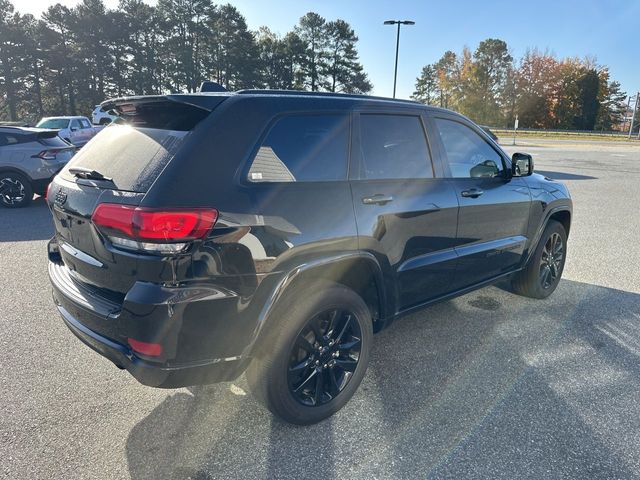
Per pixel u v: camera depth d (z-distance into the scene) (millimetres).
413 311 3156
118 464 2270
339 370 2717
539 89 71875
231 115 2236
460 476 2203
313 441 2463
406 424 2605
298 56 69500
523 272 4348
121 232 2018
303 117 2484
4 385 2936
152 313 1970
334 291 2504
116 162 2318
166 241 1942
